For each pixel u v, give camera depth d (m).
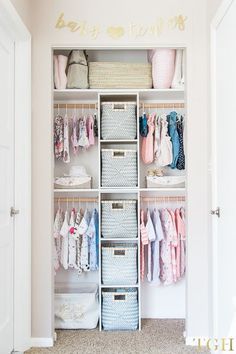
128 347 2.81
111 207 3.22
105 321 3.17
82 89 3.20
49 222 2.90
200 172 2.91
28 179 2.82
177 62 3.19
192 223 2.90
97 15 2.94
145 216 3.49
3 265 2.56
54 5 2.93
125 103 3.24
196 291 2.89
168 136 3.33
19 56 2.83
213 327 2.68
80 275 3.53
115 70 3.23
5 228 2.59
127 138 3.24
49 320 2.86
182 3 2.94
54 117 3.48
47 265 2.88
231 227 2.26
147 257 3.44
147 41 2.93
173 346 2.83
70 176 3.30
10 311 2.69
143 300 3.52
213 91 2.68
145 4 2.94
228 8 2.31
